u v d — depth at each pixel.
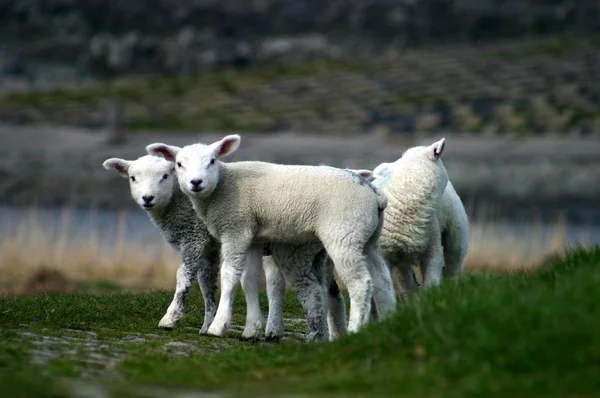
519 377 9.08
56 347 11.79
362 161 62.19
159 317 15.24
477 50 100.69
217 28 127.94
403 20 124.88
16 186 67.12
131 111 84.31
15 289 22.22
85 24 126.50
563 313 9.76
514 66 90.94
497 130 72.81
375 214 13.17
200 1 129.75
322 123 77.94
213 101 87.75
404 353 10.18
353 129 75.56
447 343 9.96
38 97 92.12
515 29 121.94
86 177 67.56
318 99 85.94
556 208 60.00
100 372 10.65
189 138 72.25
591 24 120.44
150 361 11.26
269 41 121.56
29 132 76.31
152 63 115.69
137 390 9.61
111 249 28.80
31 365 10.48
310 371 10.40
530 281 11.99
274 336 13.98
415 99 83.06
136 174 14.19
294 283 13.81
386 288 13.34
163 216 14.34
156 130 77.50
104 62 115.38
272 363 10.94
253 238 13.63
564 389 8.70
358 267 12.91
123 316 14.95
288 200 13.23
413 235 14.45
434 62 95.44
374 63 98.94
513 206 60.34
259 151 65.06
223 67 114.19
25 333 12.80
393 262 14.89
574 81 85.38
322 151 64.88
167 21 128.75
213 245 14.38
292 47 117.50
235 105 86.06
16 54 116.81
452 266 15.48
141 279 25.38
